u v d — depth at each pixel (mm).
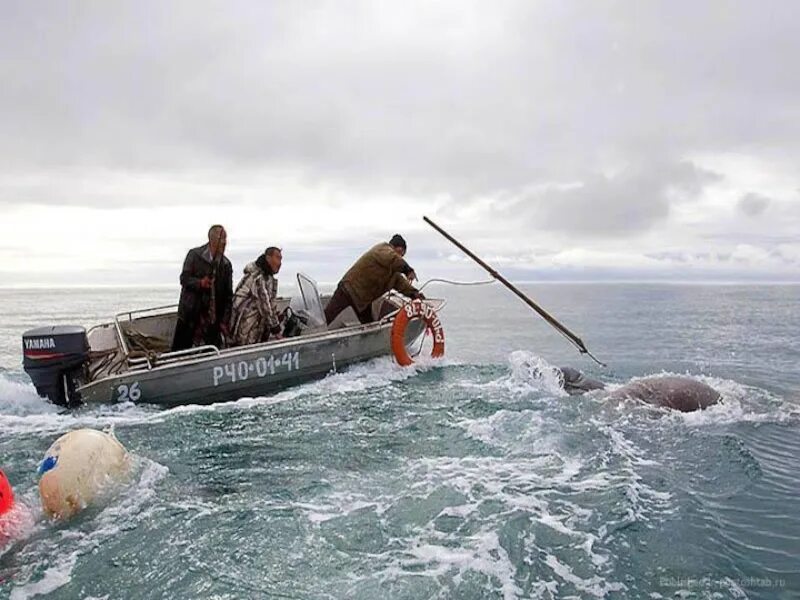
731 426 5828
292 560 3246
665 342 12281
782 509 3924
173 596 2900
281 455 5004
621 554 3289
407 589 2951
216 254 7160
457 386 7445
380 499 4062
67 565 3205
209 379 6668
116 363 6844
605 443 5246
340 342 7734
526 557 3260
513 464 4734
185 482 4391
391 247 8734
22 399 6652
